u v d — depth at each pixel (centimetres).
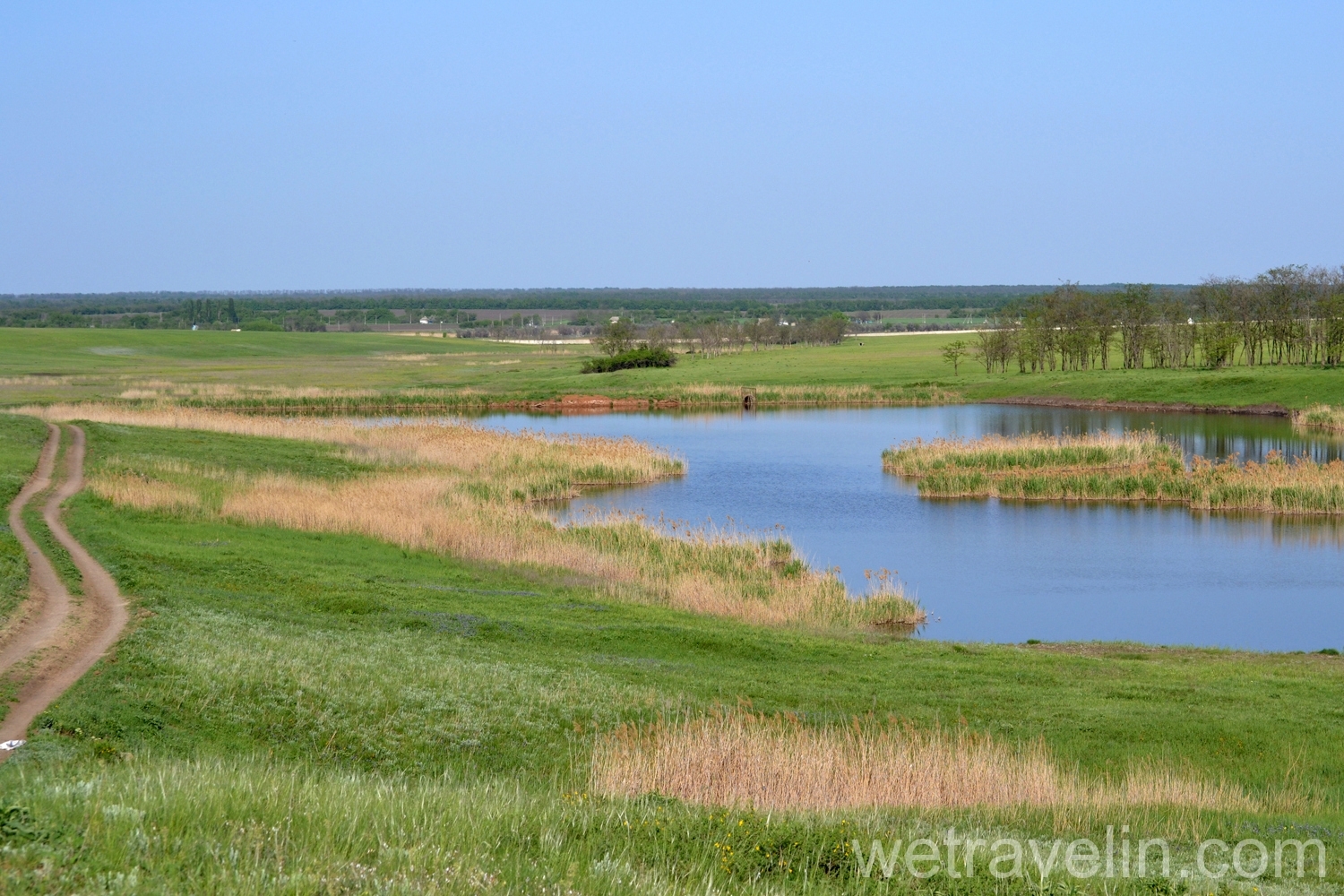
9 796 1156
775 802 1734
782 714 2259
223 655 2261
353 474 5569
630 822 1358
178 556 3344
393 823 1184
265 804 1224
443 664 2458
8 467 4784
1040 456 6394
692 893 1125
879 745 1980
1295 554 4503
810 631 3284
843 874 1277
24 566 2941
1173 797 1872
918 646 3084
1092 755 2147
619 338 17450
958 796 1817
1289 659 2998
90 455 5319
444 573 3653
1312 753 2162
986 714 2381
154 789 1231
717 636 2967
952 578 4166
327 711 2062
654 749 1919
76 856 980
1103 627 3519
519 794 1512
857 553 4594
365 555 3812
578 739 2072
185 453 5631
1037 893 1271
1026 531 5000
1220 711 2428
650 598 3594
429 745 1988
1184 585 4038
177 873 975
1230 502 5444
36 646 2227
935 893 1248
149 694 1981
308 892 970
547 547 4059
